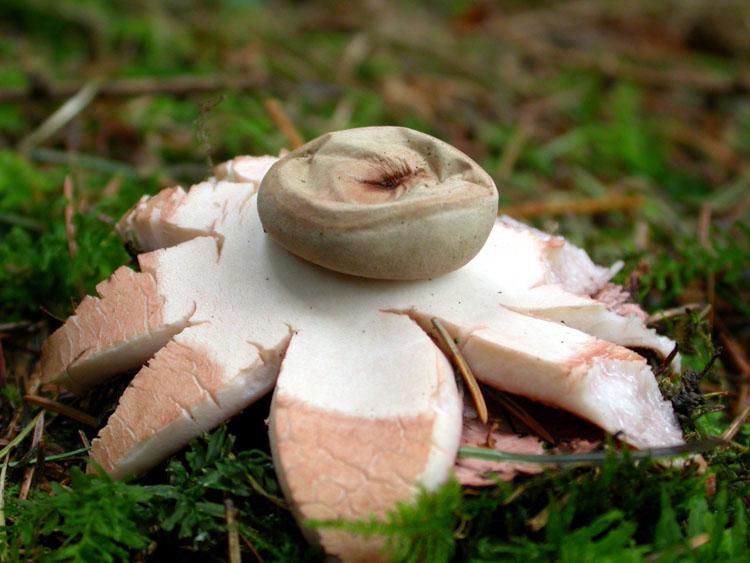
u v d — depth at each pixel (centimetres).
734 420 12
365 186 9
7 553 9
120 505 9
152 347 10
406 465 8
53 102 25
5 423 12
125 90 24
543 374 9
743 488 10
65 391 12
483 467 9
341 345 9
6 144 23
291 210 9
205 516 9
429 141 10
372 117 26
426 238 9
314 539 8
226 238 10
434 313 9
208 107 14
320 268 10
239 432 10
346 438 8
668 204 24
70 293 14
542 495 9
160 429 9
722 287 17
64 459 11
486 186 9
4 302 15
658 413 9
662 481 9
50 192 19
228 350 9
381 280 10
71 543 9
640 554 8
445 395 9
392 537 8
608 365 9
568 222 21
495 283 10
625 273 16
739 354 15
